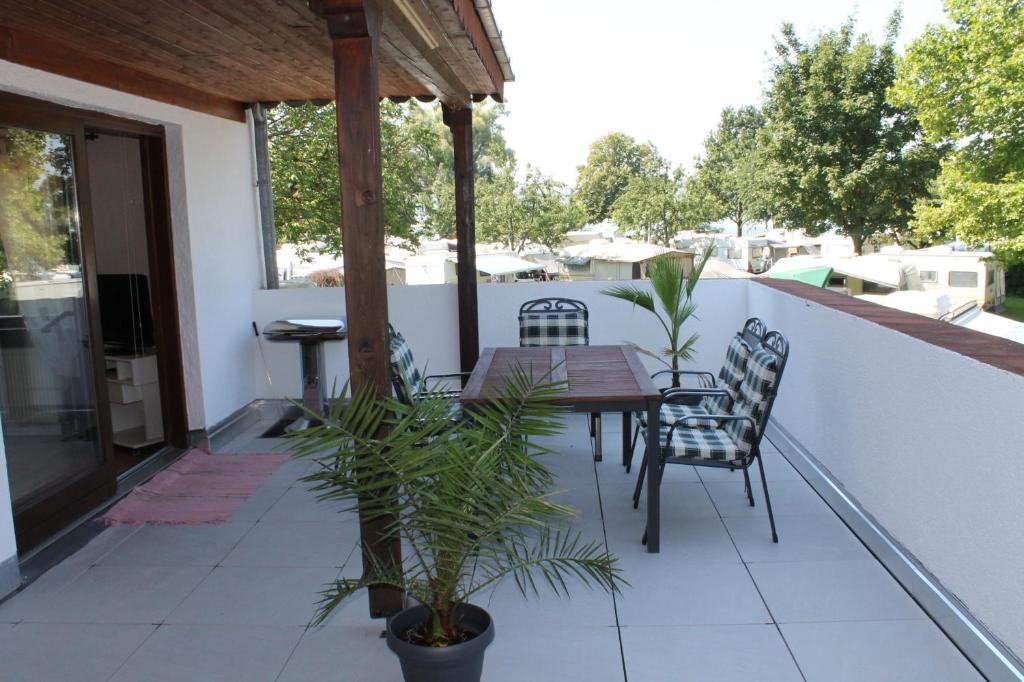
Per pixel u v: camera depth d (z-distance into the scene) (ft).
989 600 7.75
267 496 13.83
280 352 20.57
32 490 11.75
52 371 12.27
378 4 8.45
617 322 20.21
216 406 17.79
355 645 8.81
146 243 16.25
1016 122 58.95
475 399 11.07
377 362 8.49
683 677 7.96
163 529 12.38
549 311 17.19
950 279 56.75
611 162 113.50
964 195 61.21
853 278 62.18
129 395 16.46
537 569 10.46
